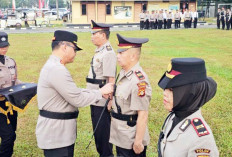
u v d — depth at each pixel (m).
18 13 39.94
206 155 1.58
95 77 3.88
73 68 9.91
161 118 5.44
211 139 1.60
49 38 19.25
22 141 4.55
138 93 2.66
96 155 4.10
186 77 1.63
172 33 22.33
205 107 6.05
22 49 14.35
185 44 16.16
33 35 21.16
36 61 11.30
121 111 2.82
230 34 21.11
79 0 30.02
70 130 2.83
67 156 2.85
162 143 1.80
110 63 3.77
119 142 2.88
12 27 29.31
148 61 11.16
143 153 2.98
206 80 1.67
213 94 1.71
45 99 2.74
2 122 3.64
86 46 15.27
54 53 2.81
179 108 1.70
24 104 3.66
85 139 4.57
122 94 2.77
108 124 3.78
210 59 11.55
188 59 1.70
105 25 3.83
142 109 2.70
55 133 2.76
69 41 2.79
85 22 30.62
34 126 5.18
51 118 2.75
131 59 2.75
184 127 1.66
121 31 23.97
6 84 3.82
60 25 31.23
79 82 8.06
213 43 16.59
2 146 3.70
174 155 1.67
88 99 2.77
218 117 5.52
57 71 2.67
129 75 2.76
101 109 3.74
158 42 16.98
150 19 26.14
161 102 6.35
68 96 2.68
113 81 3.82
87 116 5.60
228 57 12.03
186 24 27.30
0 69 3.77
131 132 2.81
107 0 30.41
